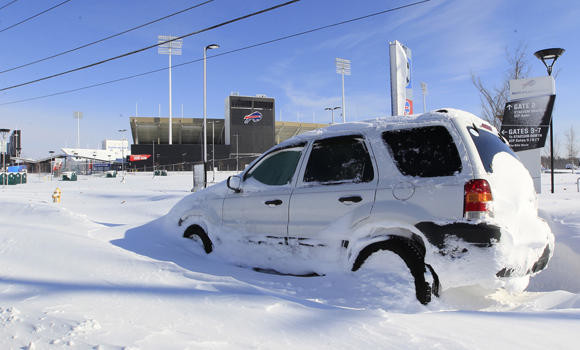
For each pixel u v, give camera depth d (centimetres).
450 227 306
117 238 543
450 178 321
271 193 432
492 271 289
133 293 300
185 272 363
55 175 6338
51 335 218
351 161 385
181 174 6888
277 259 411
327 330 230
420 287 309
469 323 244
